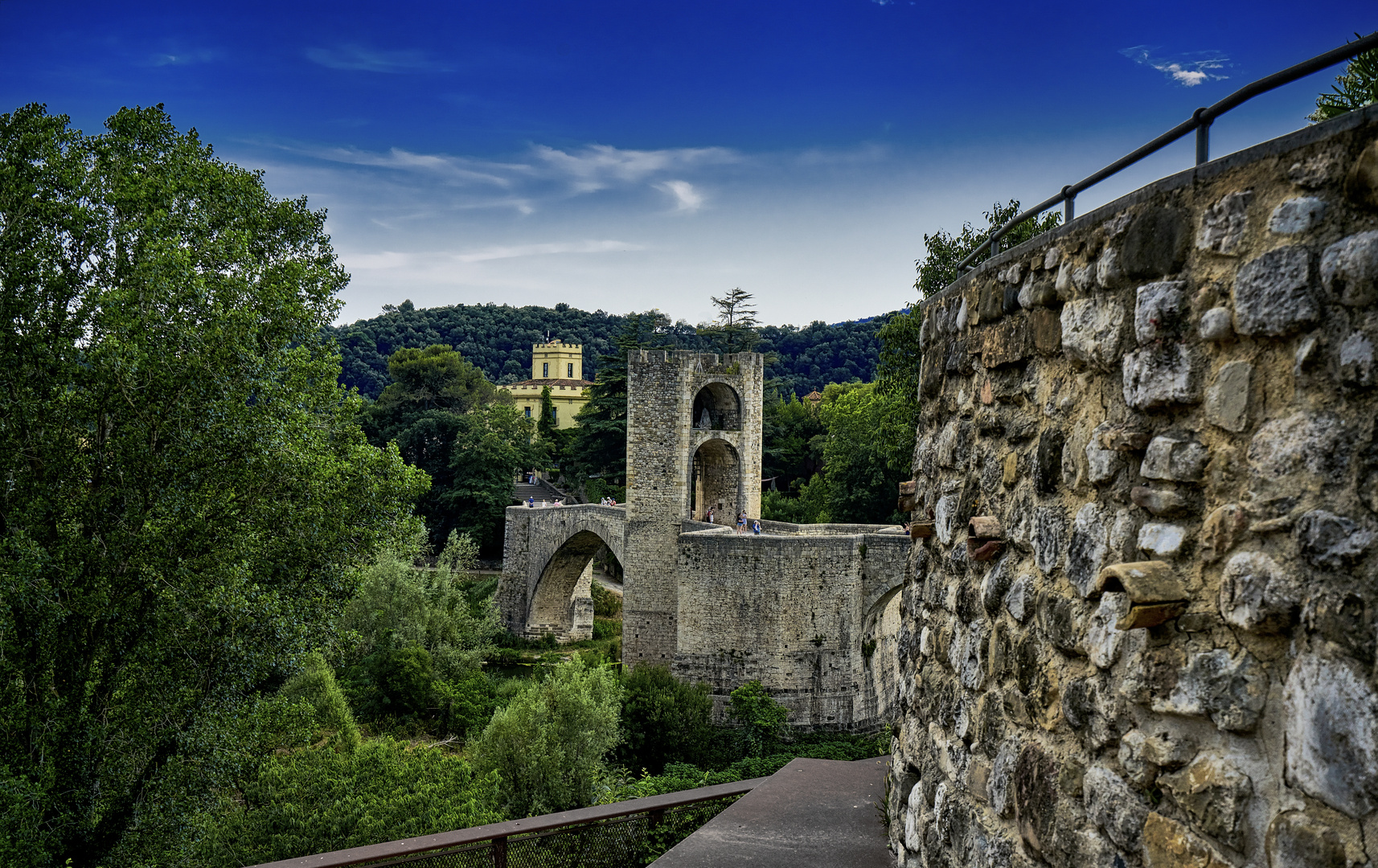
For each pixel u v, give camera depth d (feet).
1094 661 12.06
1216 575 10.03
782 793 28.68
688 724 118.83
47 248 61.57
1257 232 9.92
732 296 289.94
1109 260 12.40
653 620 157.38
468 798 65.67
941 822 17.76
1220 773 9.67
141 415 59.62
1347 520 8.49
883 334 98.27
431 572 160.97
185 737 59.52
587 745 92.43
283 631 62.44
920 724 20.39
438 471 270.05
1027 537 14.80
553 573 199.52
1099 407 12.85
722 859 23.02
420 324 552.41
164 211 65.77
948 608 18.81
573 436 299.58
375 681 136.05
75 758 59.16
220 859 61.21
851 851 23.61
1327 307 8.97
